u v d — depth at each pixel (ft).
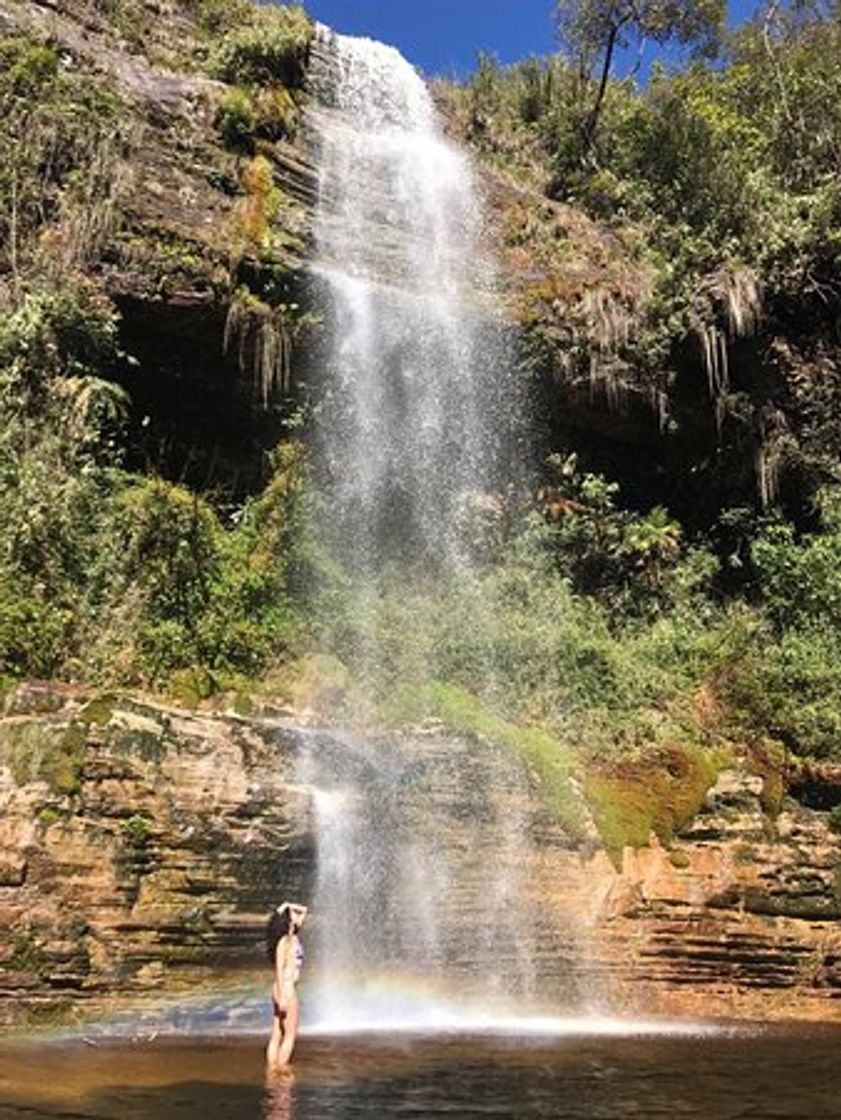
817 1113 21.31
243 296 51.98
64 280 48.21
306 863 36.01
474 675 50.37
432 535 56.90
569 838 41.11
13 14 55.36
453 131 78.02
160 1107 20.29
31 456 43.70
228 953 33.73
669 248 67.26
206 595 45.19
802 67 80.12
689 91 81.56
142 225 50.88
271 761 36.40
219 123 58.59
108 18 61.77
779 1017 39.45
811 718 48.37
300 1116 19.63
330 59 72.59
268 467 52.80
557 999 38.42
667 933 40.40
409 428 57.26
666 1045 30.68
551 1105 21.27
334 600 50.03
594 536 58.95
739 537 61.87
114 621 41.29
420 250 63.00
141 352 50.98
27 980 30.30
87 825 32.17
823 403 62.23
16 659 37.60
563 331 59.67
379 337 57.00
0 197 49.19
